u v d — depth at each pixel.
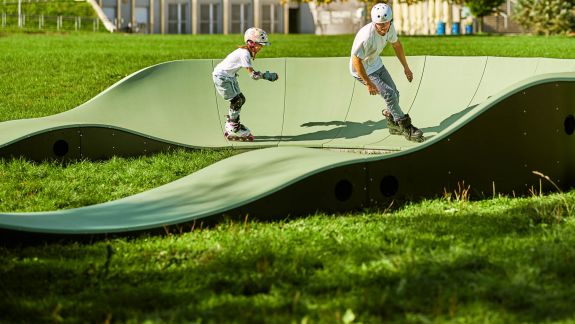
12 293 4.77
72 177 8.95
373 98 11.23
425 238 5.69
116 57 19.44
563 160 7.79
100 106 11.19
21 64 18.25
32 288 4.89
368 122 10.91
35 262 5.41
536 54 18.84
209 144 10.61
